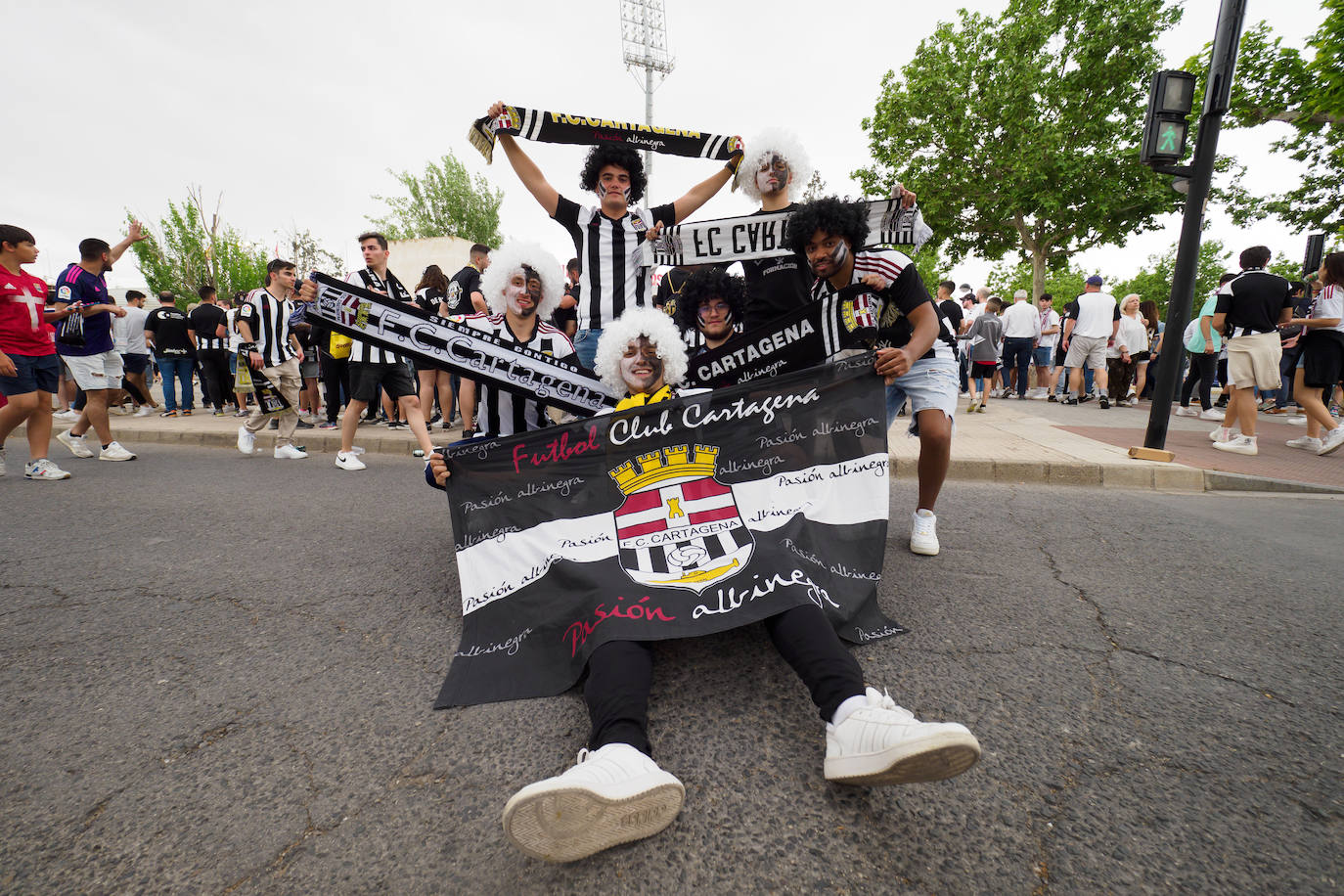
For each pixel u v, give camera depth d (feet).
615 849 4.13
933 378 9.25
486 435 9.87
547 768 4.93
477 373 9.49
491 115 11.19
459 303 21.04
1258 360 17.37
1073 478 15.40
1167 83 15.23
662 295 12.84
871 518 7.65
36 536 11.16
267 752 5.14
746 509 7.33
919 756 4.08
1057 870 3.90
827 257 8.43
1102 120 56.39
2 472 16.48
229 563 9.77
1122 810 4.41
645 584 6.15
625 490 7.38
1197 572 9.14
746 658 6.61
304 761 5.03
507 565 7.25
